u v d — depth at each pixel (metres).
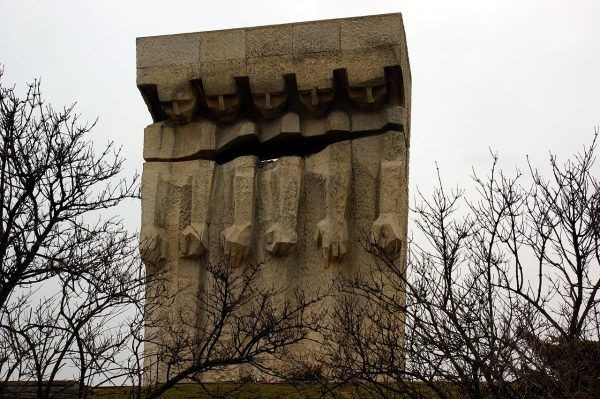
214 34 20.56
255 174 20.00
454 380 14.44
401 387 14.80
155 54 20.75
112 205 16.05
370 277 18.83
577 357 13.58
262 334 15.30
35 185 15.52
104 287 15.93
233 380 18.44
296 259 19.58
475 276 16.66
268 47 20.23
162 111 21.08
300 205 19.78
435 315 14.92
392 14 19.86
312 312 18.80
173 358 15.75
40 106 16.17
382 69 19.62
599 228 14.60
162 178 20.47
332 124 19.95
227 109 20.45
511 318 14.36
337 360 15.91
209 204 20.16
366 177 19.62
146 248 19.78
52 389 16.23
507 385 13.91
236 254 19.41
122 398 16.64
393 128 19.73
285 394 16.75
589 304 13.58
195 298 19.59
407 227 19.95
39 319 15.23
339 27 20.02
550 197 14.94
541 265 14.02
